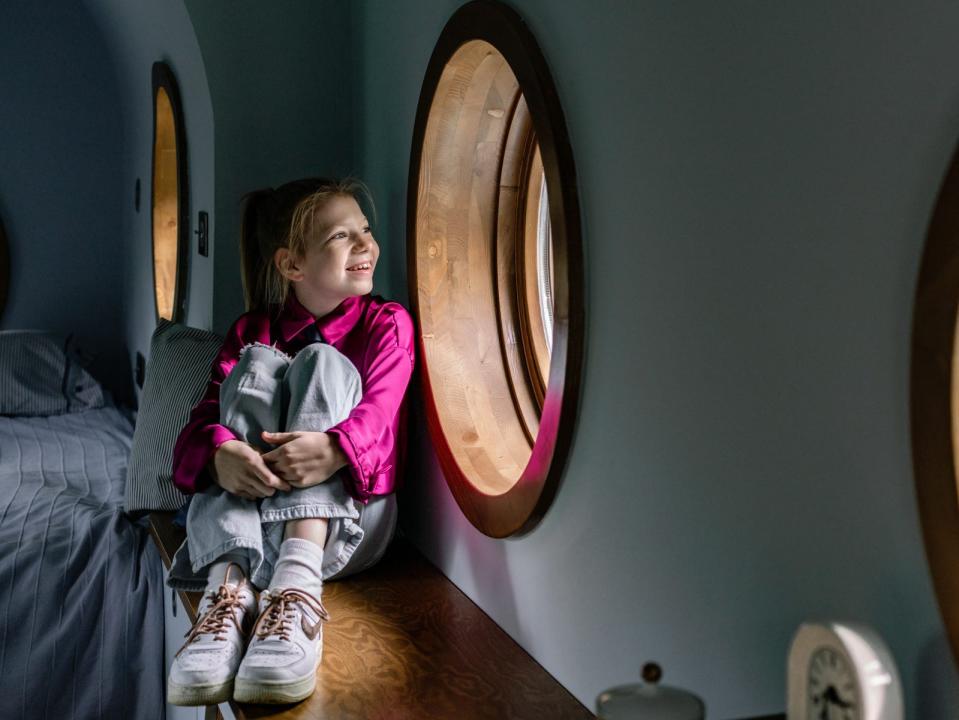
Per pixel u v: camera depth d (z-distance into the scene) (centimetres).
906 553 86
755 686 108
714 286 112
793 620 102
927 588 84
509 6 159
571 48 142
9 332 418
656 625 129
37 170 457
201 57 256
